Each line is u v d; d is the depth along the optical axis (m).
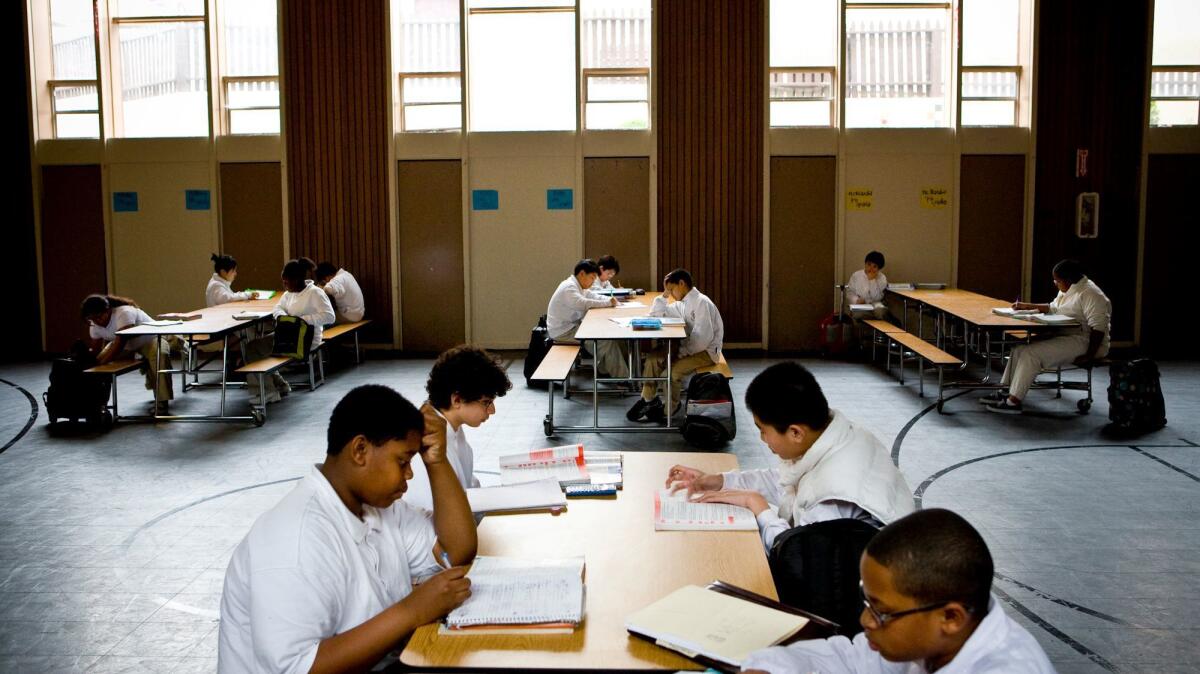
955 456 6.14
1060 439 6.58
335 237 10.87
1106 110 10.41
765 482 3.18
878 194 10.53
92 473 5.88
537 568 2.31
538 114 10.70
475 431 6.95
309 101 10.71
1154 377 6.77
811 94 10.58
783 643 1.94
